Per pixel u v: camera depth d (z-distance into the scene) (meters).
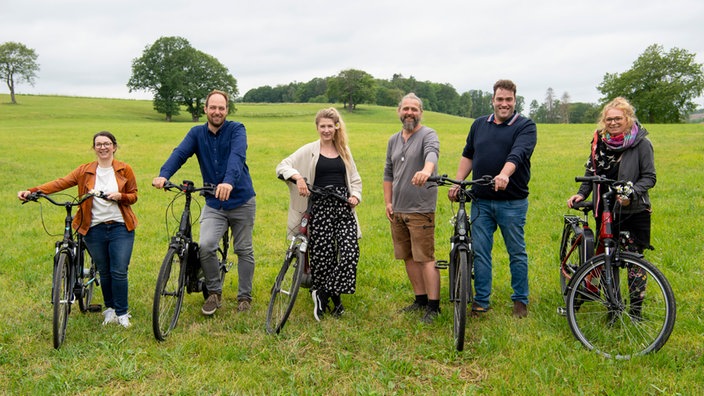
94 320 4.85
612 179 4.46
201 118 71.75
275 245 7.90
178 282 4.66
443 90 137.12
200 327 4.65
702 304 4.82
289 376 3.76
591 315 4.58
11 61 86.12
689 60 57.84
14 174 16.08
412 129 4.88
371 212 10.30
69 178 4.70
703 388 3.43
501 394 3.48
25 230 8.89
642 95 59.03
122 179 4.75
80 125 40.06
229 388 3.59
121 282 4.67
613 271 4.13
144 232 8.78
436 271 4.87
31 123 47.19
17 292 5.66
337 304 5.00
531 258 6.70
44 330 4.60
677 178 12.17
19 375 3.79
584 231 4.64
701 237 7.13
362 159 19.67
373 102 104.31
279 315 4.69
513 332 4.41
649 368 3.68
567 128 31.41
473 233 4.87
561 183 12.66
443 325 4.68
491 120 4.85
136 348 4.21
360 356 4.11
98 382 3.68
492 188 4.71
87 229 4.62
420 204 4.81
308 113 78.31
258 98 148.25
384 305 5.29
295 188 5.06
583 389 3.50
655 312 4.41
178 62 69.94
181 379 3.72
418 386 3.64
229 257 7.21
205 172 5.01
